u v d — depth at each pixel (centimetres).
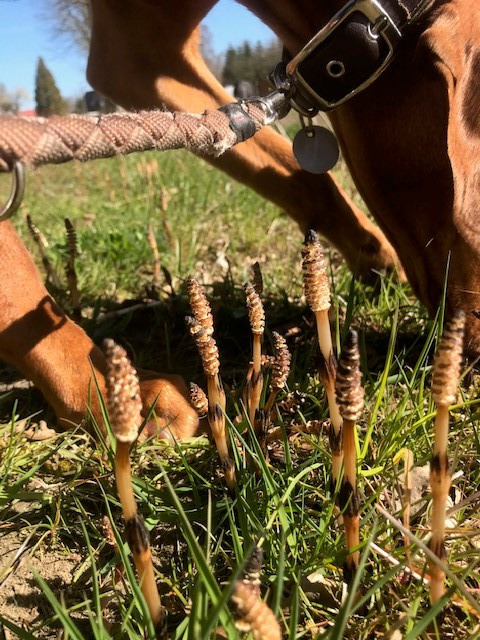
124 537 26
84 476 31
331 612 22
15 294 34
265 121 28
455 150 28
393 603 22
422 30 30
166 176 109
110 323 48
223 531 25
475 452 30
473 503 27
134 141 21
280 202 48
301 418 32
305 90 30
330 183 48
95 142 20
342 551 22
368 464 29
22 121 19
